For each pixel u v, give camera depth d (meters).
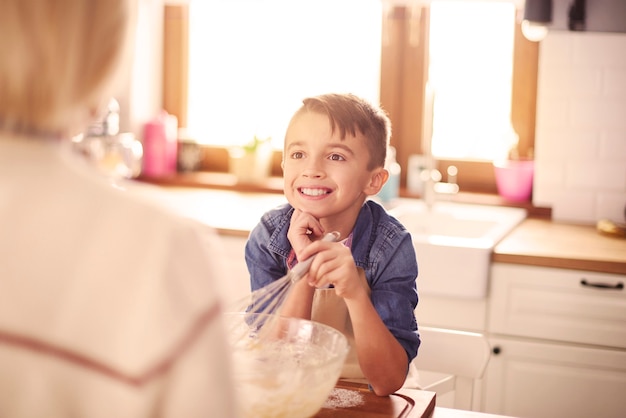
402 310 1.34
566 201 3.06
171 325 0.63
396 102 3.35
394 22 3.30
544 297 2.46
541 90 3.03
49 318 0.62
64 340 0.62
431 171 3.03
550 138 3.05
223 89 3.56
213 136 3.61
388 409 1.19
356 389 1.29
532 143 3.22
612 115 2.97
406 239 1.39
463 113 3.29
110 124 3.21
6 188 0.64
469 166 3.31
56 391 0.62
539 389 2.49
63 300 0.62
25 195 0.64
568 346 2.46
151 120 3.52
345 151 1.32
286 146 1.37
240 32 3.50
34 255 0.62
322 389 1.03
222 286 0.69
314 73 3.43
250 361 1.09
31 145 0.65
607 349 2.43
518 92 3.20
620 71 2.94
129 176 3.34
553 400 2.48
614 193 3.00
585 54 2.97
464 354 1.82
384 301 1.34
